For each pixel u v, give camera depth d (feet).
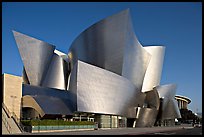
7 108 111.96
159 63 248.11
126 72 197.88
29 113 132.36
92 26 208.74
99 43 203.10
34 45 181.98
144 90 231.71
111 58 196.03
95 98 153.38
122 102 175.01
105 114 159.33
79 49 217.56
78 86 144.56
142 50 217.97
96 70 158.30
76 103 143.02
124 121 181.57
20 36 178.09
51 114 130.21
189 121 381.81
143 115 198.59
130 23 195.72
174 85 230.68
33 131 100.83
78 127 129.70
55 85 190.70
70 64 225.15
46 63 187.52
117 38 194.29
